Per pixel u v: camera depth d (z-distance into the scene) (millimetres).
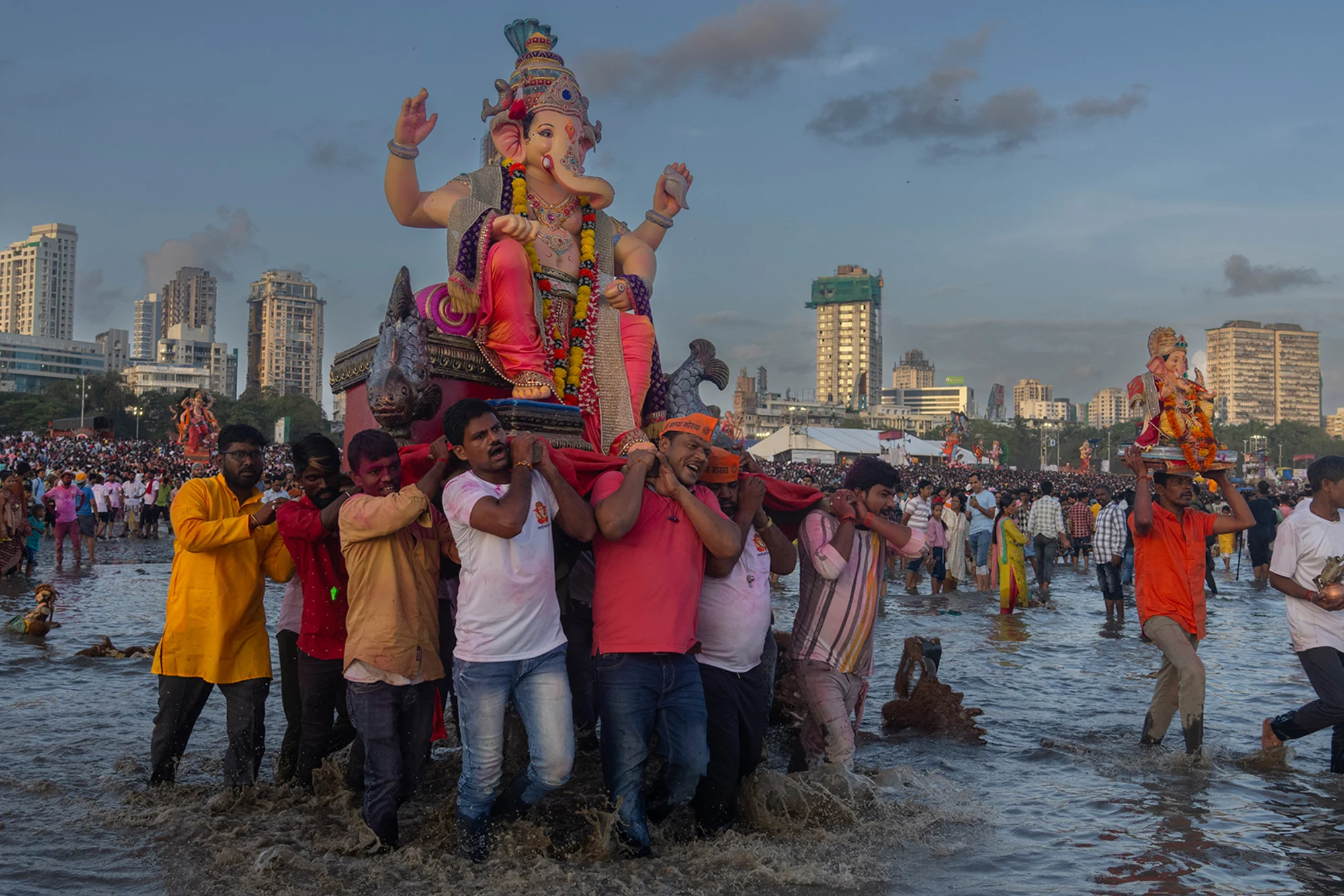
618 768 4379
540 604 4234
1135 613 14805
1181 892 4168
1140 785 5812
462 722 4199
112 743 6301
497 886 4074
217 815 4891
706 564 4680
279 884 4082
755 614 4781
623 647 4348
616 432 6051
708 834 4684
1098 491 24219
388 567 4328
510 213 6141
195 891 4016
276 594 14719
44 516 23141
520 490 4090
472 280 5742
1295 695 8617
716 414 6855
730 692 4699
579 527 4320
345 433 6531
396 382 4902
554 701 4227
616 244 6742
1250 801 5504
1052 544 17125
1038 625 13234
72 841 4555
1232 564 26125
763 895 4066
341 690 5383
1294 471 141625
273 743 6562
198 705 5160
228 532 4855
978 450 111875
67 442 71188
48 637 10477
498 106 6422
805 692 5336
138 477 26922
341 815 4906
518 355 5727
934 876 4309
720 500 4766
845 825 4922
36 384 181125
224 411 125438
